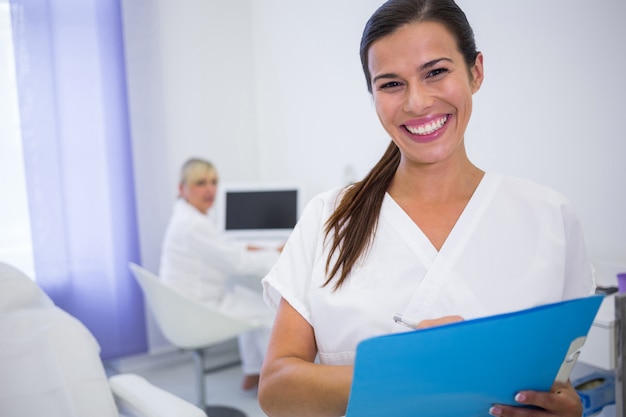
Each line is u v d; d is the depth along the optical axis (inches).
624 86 69.4
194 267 107.1
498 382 27.9
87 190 116.6
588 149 74.2
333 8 114.7
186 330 92.1
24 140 110.2
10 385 54.9
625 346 32.3
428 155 33.1
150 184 128.0
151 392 56.7
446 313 33.3
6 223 112.8
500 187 35.4
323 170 123.0
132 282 122.8
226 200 128.0
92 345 59.7
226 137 137.9
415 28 31.2
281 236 125.1
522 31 80.3
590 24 72.2
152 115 127.3
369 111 108.7
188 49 131.0
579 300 26.7
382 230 35.4
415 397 26.5
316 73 121.6
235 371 128.4
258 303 112.0
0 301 58.9
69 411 54.2
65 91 113.3
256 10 137.9
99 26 115.3
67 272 115.5
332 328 34.5
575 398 30.9
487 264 33.8
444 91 31.8
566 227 35.3
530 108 80.5
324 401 30.3
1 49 109.7
